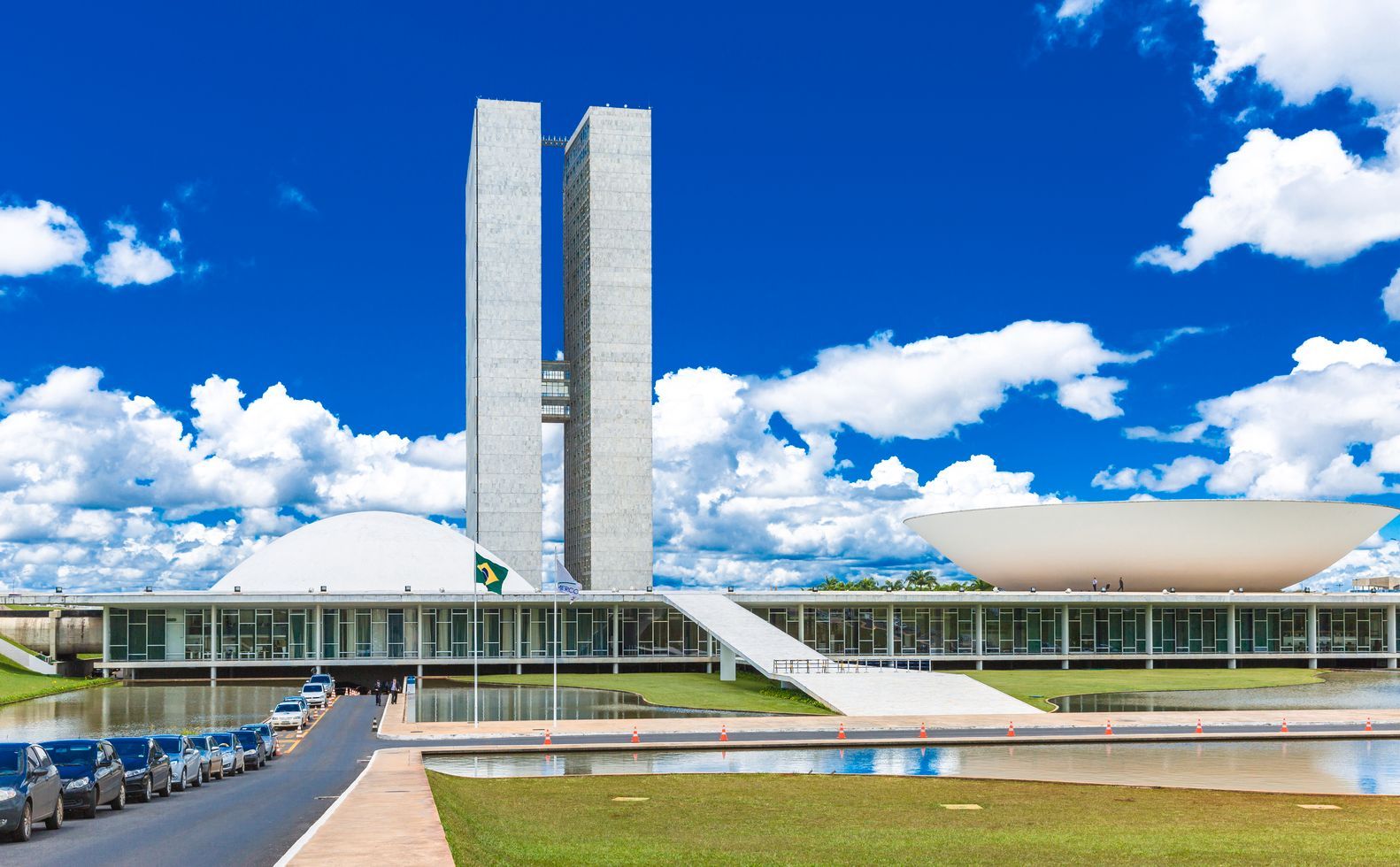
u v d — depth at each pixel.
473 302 160.12
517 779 35.62
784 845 23.84
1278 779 36.66
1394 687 77.94
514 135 158.50
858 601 94.44
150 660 85.81
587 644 91.50
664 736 47.72
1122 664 100.06
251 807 28.11
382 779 32.06
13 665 86.00
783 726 51.91
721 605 88.25
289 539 100.88
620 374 156.88
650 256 159.25
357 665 87.50
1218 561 101.38
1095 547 102.19
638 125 160.88
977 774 37.84
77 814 25.77
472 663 88.88
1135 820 28.11
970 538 109.25
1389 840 25.08
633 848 23.08
